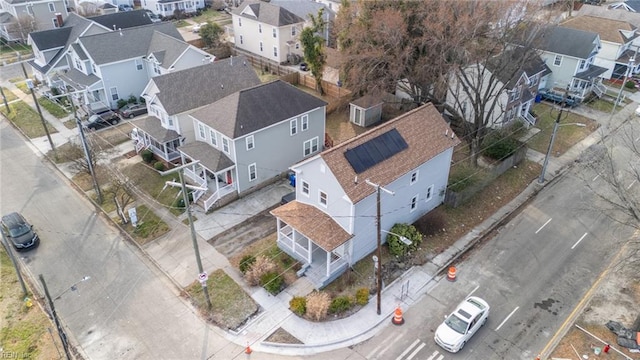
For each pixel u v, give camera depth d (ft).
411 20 130.62
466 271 91.91
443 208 109.19
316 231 87.10
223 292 86.33
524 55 118.73
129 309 83.30
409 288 87.76
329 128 148.56
